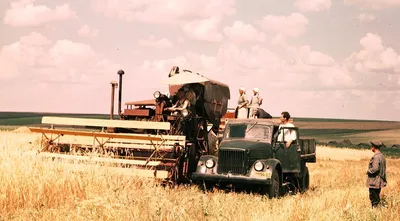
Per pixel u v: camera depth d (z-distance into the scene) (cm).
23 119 15588
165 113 1820
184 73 1828
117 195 1113
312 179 2362
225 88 2141
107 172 1361
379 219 1158
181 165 1683
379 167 1386
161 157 1611
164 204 1072
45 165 1316
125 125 1617
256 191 1681
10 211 1055
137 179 1426
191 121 1827
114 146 1672
